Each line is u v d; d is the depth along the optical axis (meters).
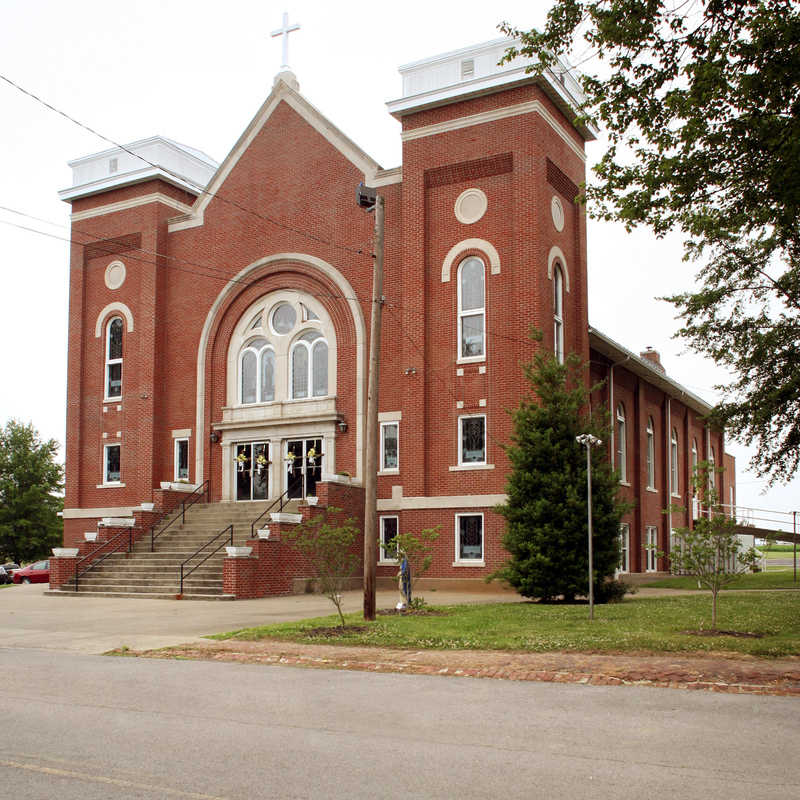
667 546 40.78
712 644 12.72
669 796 6.08
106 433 35.19
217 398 33.31
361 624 15.78
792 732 7.89
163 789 6.27
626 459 36.28
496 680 10.83
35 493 61.50
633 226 15.46
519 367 26.78
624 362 35.06
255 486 32.22
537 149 27.38
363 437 29.80
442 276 28.47
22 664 12.78
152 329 34.28
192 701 9.67
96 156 36.31
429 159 28.89
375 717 8.70
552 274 28.20
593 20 14.33
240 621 17.98
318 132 32.22
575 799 6.02
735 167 14.44
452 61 28.66
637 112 14.43
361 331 30.39
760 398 25.41
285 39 33.44
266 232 32.91
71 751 7.39
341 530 16.94
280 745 7.56
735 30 13.20
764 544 49.66
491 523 26.64
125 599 24.66
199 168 37.03
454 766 6.85
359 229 30.89
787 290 23.91
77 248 36.66
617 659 11.80
